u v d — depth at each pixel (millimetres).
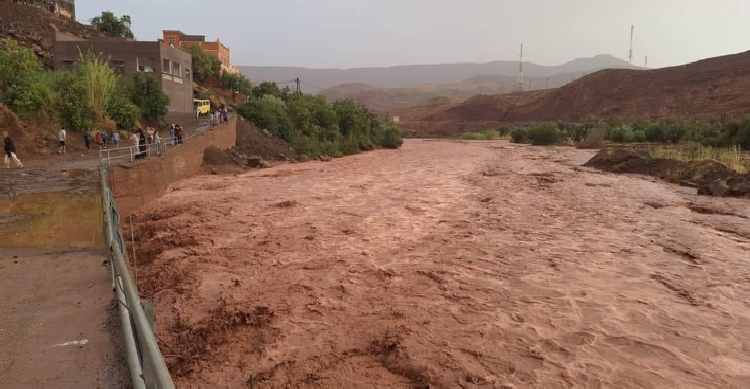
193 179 25438
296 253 12320
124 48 39125
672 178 25750
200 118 49781
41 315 5500
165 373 2227
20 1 55688
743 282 9930
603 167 32406
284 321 8070
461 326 7809
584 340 7293
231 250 12492
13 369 4254
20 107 24266
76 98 28359
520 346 7098
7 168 19531
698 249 12398
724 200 19719
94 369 4285
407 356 6742
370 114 63719
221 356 6887
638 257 11742
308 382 6203
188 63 46719
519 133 78938
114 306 5766
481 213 17516
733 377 6262
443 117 160250
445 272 10648
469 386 6016
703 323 7922
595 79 128250
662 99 101688
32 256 8281
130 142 29406
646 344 7164
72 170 19266
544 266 11055
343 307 8703
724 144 44875
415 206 18984
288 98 62250
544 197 20984
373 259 11781
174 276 10438
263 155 36625
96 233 10398
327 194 22047
